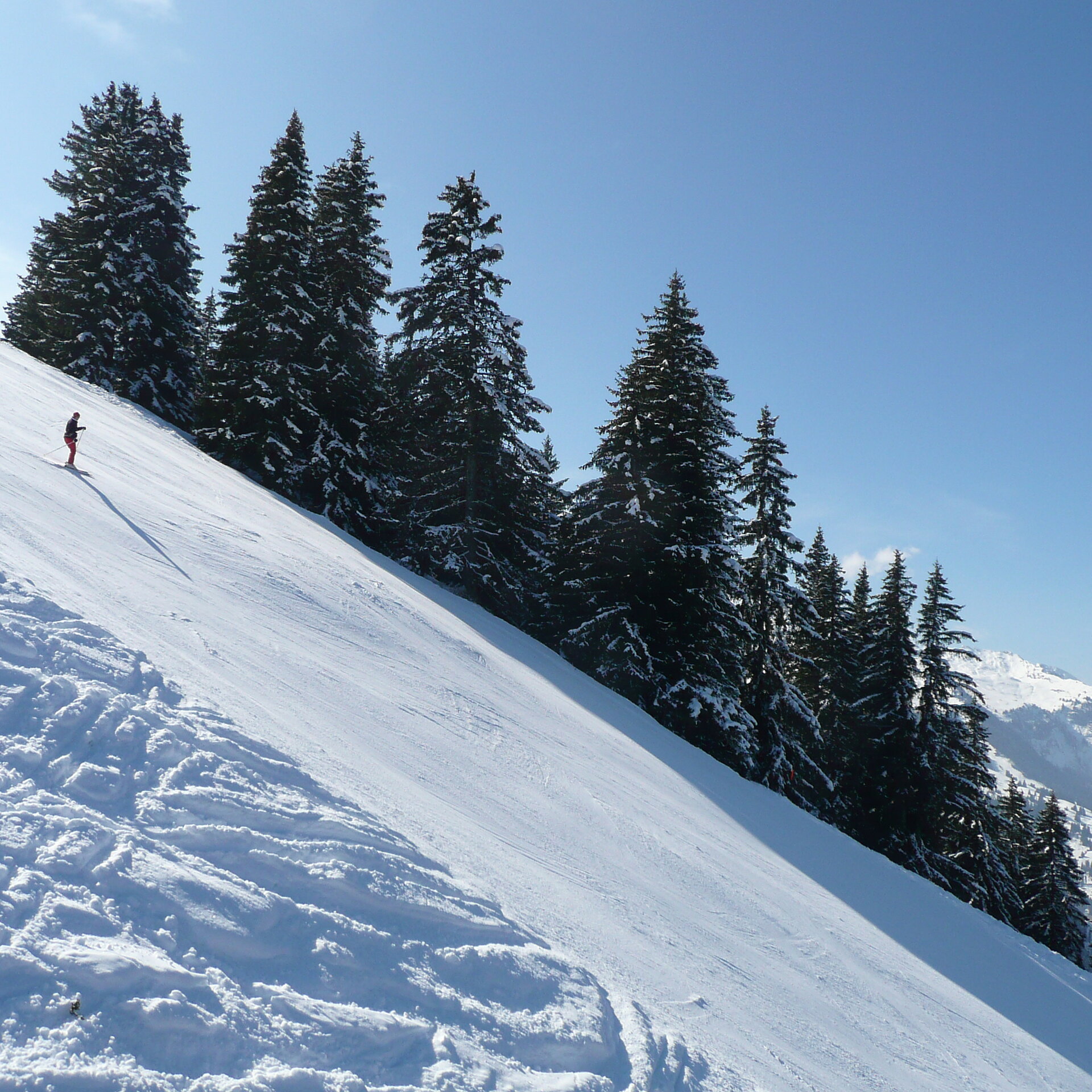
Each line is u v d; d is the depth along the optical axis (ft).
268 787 16.43
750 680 85.87
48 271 103.40
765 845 45.65
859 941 35.73
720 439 78.74
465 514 84.58
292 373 82.58
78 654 17.06
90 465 44.39
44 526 28.35
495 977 15.07
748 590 84.69
